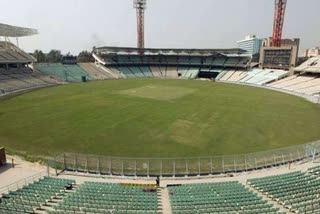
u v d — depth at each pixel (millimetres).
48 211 17609
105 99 70000
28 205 19109
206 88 95312
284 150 34094
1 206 18875
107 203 19672
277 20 118938
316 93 81375
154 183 25547
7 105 61562
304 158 31406
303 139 40094
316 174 25906
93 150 35094
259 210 17906
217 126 46344
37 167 29406
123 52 142625
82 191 22188
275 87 99688
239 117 52844
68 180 24750
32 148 35406
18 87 86750
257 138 40375
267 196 21547
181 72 141250
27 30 105250
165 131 43188
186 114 54594
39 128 43969
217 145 37312
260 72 119438
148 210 18969
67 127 44656
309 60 107625
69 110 56875
